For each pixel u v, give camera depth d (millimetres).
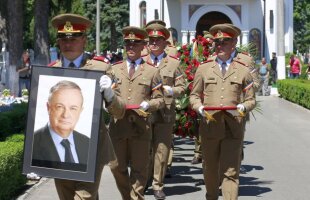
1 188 9031
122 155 8500
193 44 12242
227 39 8328
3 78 29984
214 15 48500
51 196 10047
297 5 82375
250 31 47781
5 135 12734
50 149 6160
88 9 55719
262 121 21922
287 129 19703
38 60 34469
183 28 46656
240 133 8180
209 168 8477
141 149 8469
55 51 42188
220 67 8383
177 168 13016
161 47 10555
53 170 6152
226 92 8258
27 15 52188
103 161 6375
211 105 8281
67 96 6148
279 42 34844
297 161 13781
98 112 6117
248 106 8164
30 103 6219
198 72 8492
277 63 36062
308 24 83125
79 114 6137
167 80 10312
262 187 11055
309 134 18453
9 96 20953
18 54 30875
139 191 8445
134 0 49031
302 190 10805
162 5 47969
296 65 40219
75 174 6109
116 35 58938
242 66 8352
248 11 47094
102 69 6539
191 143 16797
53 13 37125
